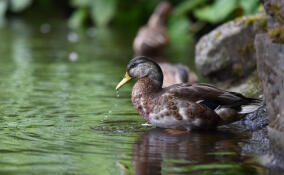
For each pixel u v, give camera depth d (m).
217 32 13.22
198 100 9.52
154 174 6.81
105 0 29.62
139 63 10.23
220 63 13.04
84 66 17.62
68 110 10.99
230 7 22.52
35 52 20.98
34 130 9.22
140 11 30.41
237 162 7.34
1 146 8.11
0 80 14.80
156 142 8.55
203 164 7.23
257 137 8.98
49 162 7.30
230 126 10.00
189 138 8.91
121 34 27.03
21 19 33.91
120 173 6.85
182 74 13.94
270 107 7.62
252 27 12.88
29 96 12.51
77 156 7.62
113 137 8.86
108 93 13.03
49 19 34.00
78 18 30.84
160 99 9.63
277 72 7.32
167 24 26.23
